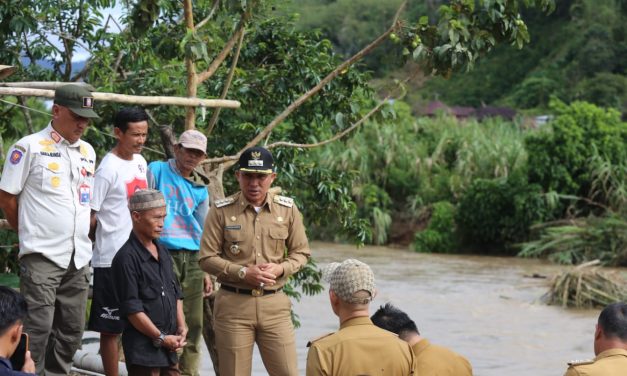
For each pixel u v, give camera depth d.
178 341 5.28
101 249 5.79
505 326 14.66
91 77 9.27
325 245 28.30
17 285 7.20
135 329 5.18
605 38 55.03
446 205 28.38
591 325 14.91
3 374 3.73
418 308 16.30
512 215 27.27
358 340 4.34
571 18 61.41
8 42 9.55
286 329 5.66
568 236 24.45
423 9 65.69
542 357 12.22
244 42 9.79
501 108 50.78
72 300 5.62
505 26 7.72
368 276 4.43
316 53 9.82
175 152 6.25
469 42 7.66
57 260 5.41
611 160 27.11
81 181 5.55
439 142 31.50
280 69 9.83
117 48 9.42
